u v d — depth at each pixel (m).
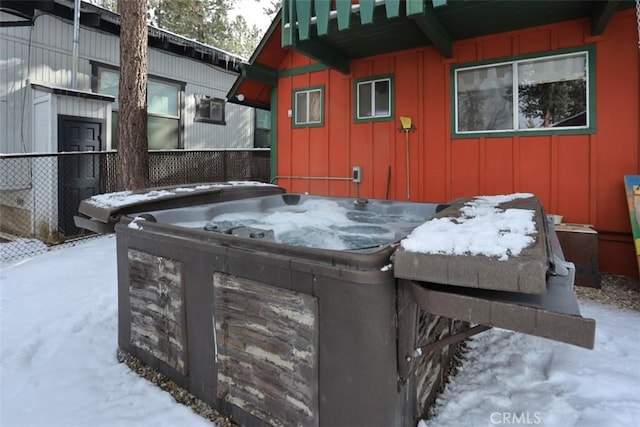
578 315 1.07
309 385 1.44
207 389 1.82
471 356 2.26
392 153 5.16
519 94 4.29
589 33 3.87
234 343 1.67
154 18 12.90
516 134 4.32
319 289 1.39
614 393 1.83
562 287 1.27
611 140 3.84
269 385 1.56
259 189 3.78
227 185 3.52
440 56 4.73
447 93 4.72
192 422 1.72
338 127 5.62
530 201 2.19
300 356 1.45
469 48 4.52
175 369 1.97
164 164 6.70
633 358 2.16
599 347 2.29
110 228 2.41
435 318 1.72
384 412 1.32
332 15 3.99
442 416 1.72
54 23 6.11
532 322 1.12
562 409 1.73
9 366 2.23
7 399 1.91
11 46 5.66
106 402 1.88
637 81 3.70
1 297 3.31
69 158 5.45
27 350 2.40
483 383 1.98
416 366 1.51
